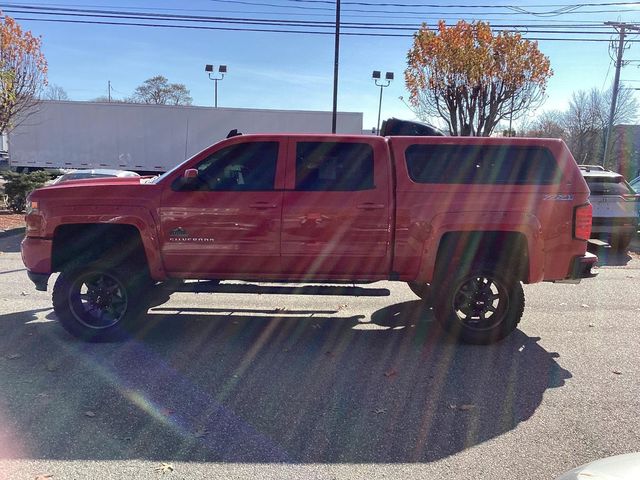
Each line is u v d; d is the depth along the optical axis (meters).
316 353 4.90
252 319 5.96
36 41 16.28
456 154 5.00
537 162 5.00
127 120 22.78
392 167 4.95
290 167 4.97
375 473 2.95
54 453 3.10
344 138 5.00
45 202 5.01
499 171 4.98
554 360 4.80
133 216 4.93
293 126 22.94
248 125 22.89
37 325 5.56
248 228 4.93
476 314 5.15
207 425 3.48
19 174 15.47
